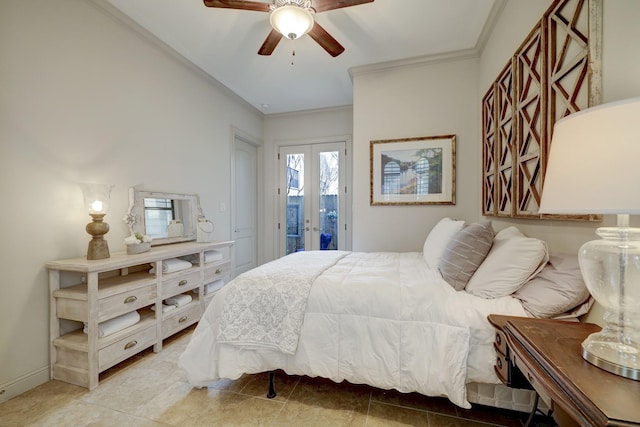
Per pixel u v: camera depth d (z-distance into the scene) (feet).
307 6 5.59
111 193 7.05
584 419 1.91
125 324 6.07
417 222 9.57
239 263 13.15
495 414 4.67
